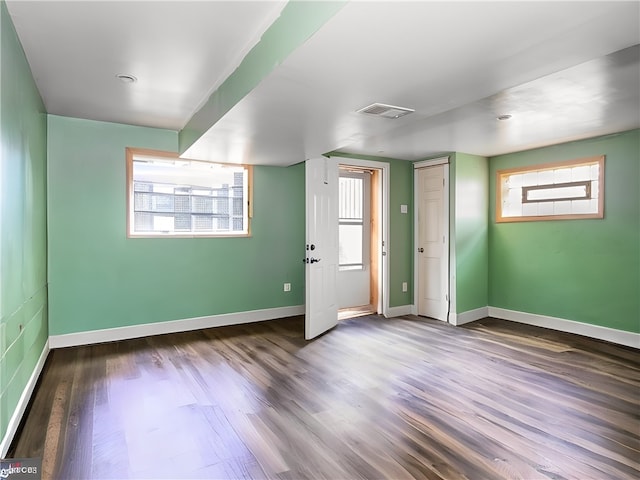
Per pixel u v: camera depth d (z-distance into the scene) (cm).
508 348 409
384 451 218
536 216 502
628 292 421
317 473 198
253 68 236
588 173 454
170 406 270
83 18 211
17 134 233
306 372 336
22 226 251
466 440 230
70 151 395
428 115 288
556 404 278
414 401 281
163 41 238
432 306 552
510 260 534
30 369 283
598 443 228
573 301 468
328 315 480
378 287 572
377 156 546
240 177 508
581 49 188
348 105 268
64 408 266
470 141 456
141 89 316
